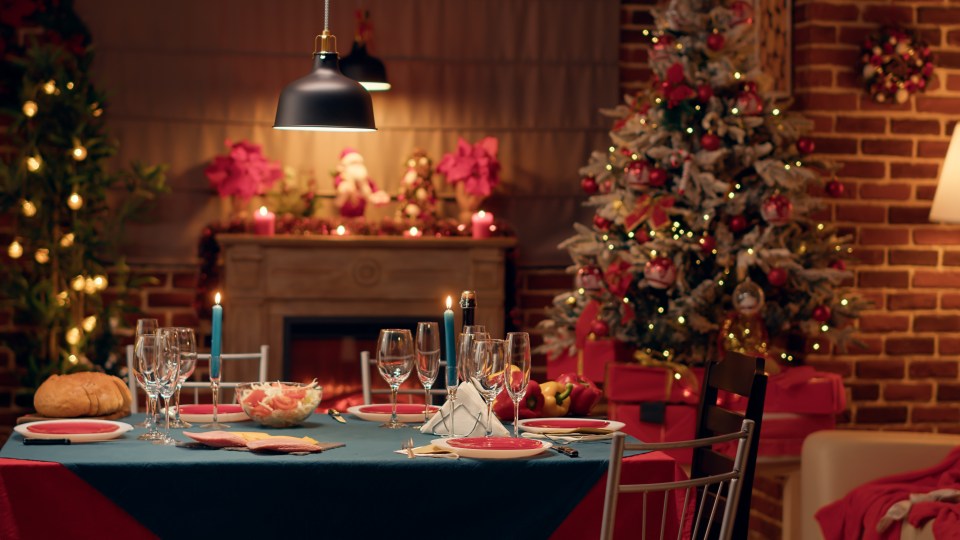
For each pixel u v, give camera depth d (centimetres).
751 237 421
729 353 285
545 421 279
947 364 487
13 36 512
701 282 434
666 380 423
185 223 529
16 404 514
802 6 480
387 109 541
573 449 240
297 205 529
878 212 482
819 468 370
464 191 529
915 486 346
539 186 548
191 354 271
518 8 545
